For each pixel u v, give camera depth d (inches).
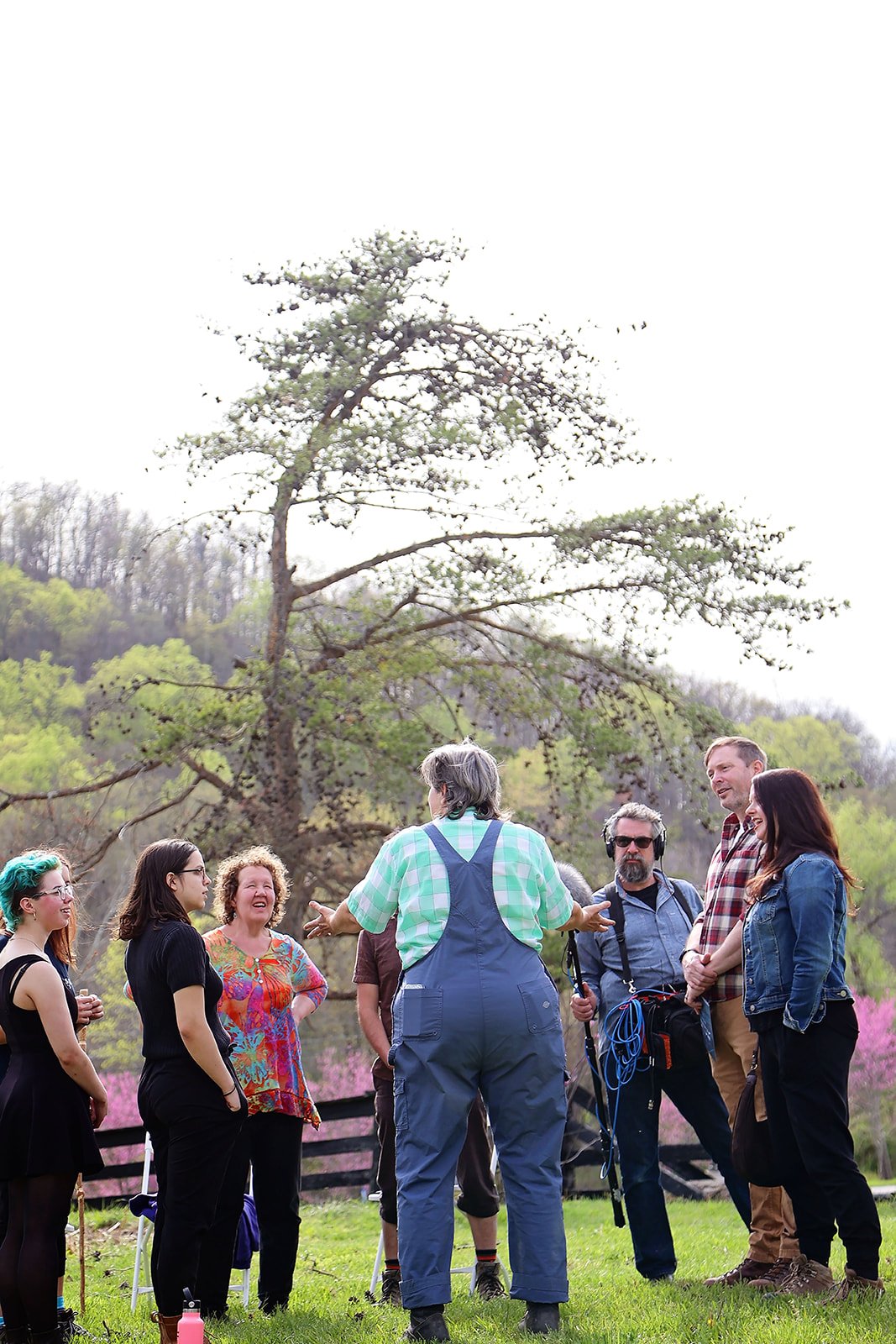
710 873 223.0
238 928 218.1
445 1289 164.6
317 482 553.9
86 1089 175.9
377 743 572.1
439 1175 166.6
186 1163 175.0
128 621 1302.9
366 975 226.5
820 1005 183.0
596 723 630.5
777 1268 201.8
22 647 1277.1
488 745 604.7
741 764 219.9
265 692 574.6
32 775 927.7
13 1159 170.4
